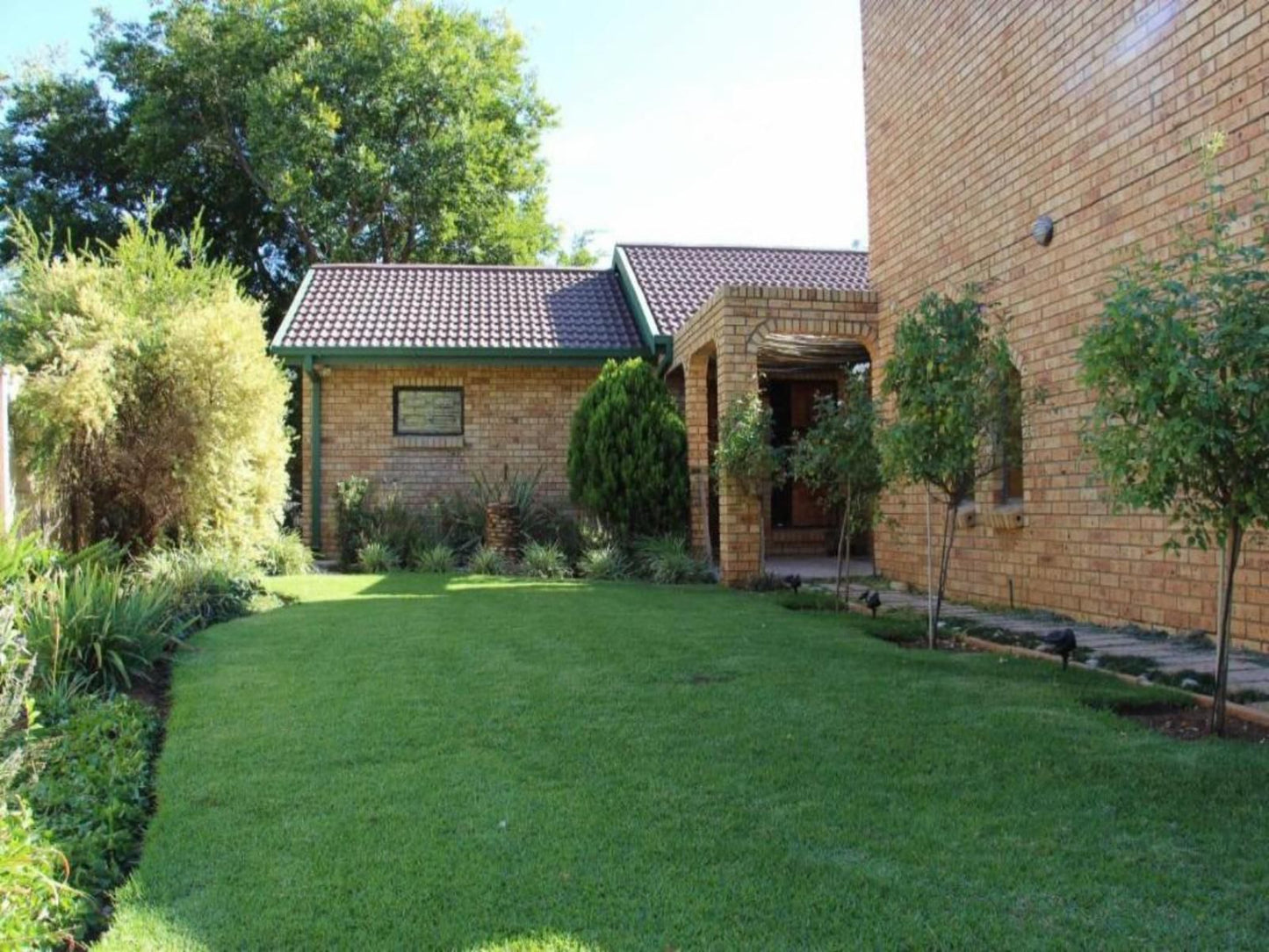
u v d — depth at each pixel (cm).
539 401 1602
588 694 539
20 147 2669
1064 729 460
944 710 498
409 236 2678
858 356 1477
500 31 2808
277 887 299
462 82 2589
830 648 677
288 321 1599
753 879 299
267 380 1162
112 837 336
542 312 1700
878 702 516
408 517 1460
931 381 675
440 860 317
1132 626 742
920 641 752
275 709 513
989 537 939
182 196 2667
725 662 625
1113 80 750
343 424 1566
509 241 2725
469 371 1591
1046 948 256
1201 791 371
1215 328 420
